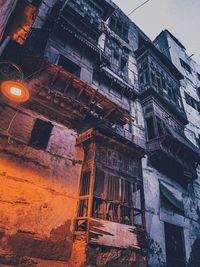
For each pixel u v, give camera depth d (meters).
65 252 7.59
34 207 7.51
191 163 15.88
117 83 14.70
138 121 14.98
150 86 15.83
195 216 14.48
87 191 8.48
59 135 9.63
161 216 12.05
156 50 18.80
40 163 8.41
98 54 13.03
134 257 8.01
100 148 9.38
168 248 11.63
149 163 13.42
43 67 8.60
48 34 11.12
